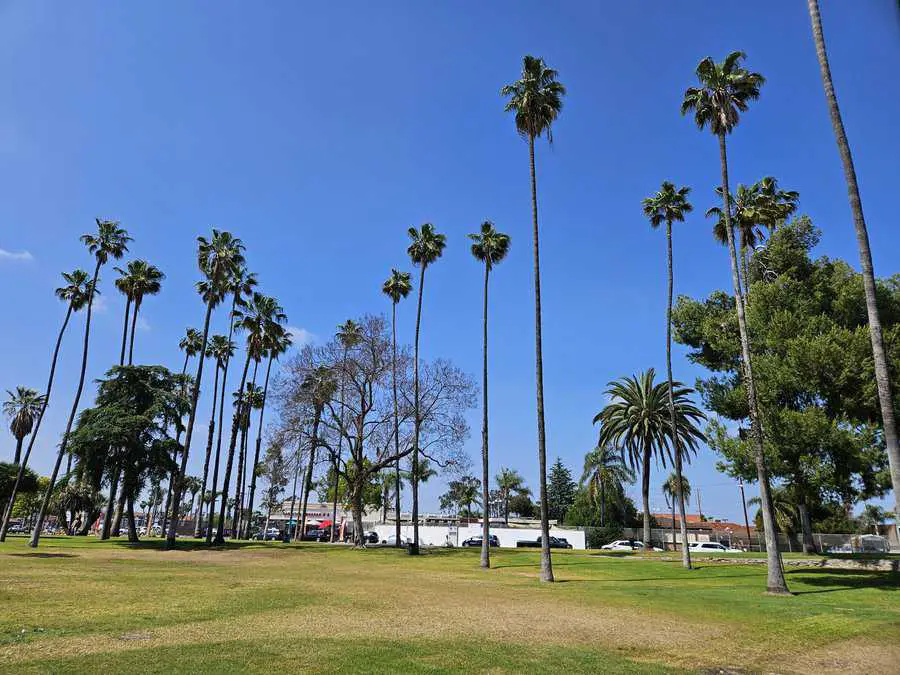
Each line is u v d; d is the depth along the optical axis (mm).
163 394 51719
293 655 9539
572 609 17109
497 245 40094
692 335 37938
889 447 15570
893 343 25828
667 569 33719
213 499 61594
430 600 18156
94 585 18781
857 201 16594
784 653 11625
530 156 31047
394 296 56094
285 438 48062
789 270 31297
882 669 10398
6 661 8477
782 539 60875
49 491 43125
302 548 50344
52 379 48188
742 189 34312
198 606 14891
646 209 38156
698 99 28078
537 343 28891
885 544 53125
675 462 35812
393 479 80938
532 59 31125
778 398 28562
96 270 48281
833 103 17078
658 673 9508
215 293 54062
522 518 110188
